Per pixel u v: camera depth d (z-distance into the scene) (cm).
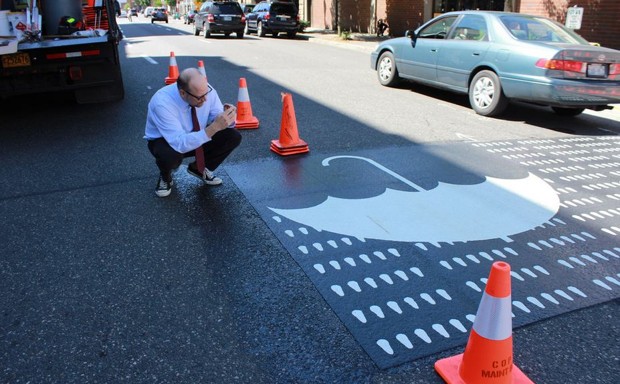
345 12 2806
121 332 280
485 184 503
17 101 858
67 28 791
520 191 487
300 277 334
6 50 639
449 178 518
